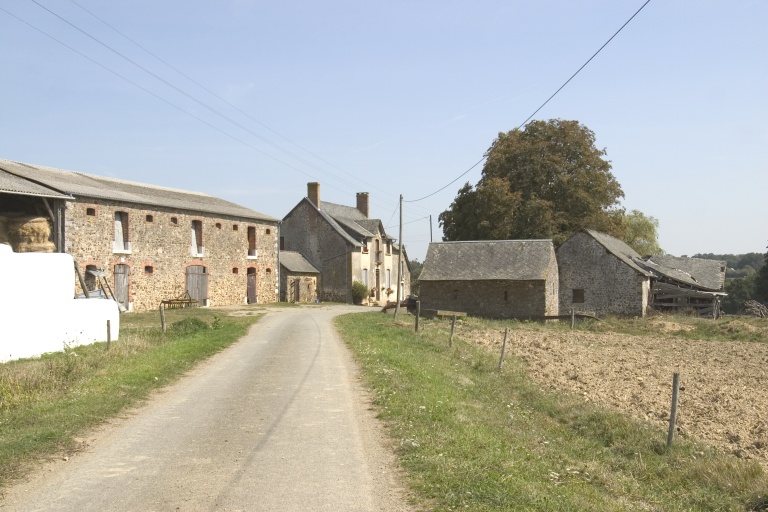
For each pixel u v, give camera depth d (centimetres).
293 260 5775
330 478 802
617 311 4275
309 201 6216
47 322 2075
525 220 5162
